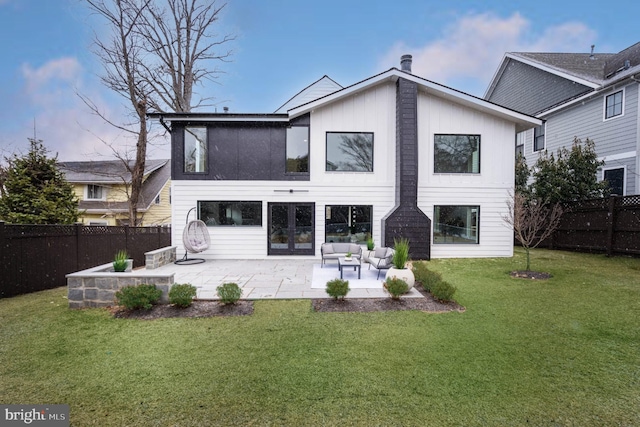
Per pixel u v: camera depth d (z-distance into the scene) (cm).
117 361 328
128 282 513
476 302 520
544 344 362
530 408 251
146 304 473
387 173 1038
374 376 297
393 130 1038
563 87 1377
